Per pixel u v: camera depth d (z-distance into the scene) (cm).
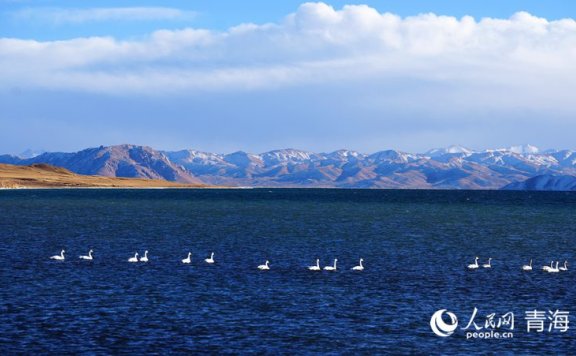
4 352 5066
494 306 6638
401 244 11588
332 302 6712
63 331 5600
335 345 5362
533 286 7619
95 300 6688
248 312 6281
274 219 17562
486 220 17775
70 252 10169
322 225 15638
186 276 8062
